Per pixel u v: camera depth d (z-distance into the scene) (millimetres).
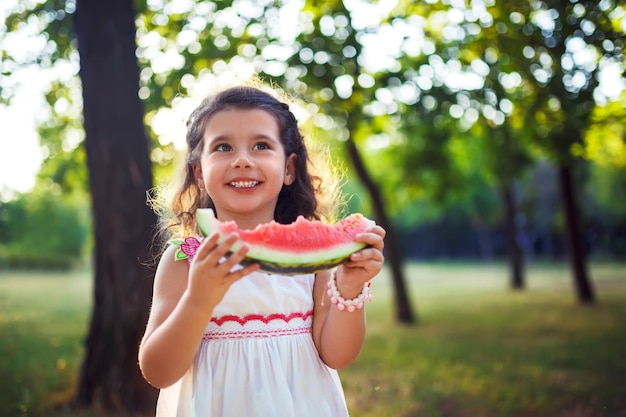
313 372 2459
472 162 19516
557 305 17078
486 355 9453
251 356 2371
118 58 6453
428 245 65875
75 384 7254
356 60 8844
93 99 6438
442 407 6504
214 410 2324
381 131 11523
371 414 6344
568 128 10172
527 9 8188
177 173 2977
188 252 2488
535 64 8703
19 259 42062
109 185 6359
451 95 9195
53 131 11375
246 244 2055
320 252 2164
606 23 7137
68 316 14750
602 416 6086
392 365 8914
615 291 20594
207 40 8891
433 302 19984
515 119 10891
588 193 42156
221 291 2021
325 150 3350
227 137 2453
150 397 6203
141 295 6301
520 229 48688
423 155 15906
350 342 2404
